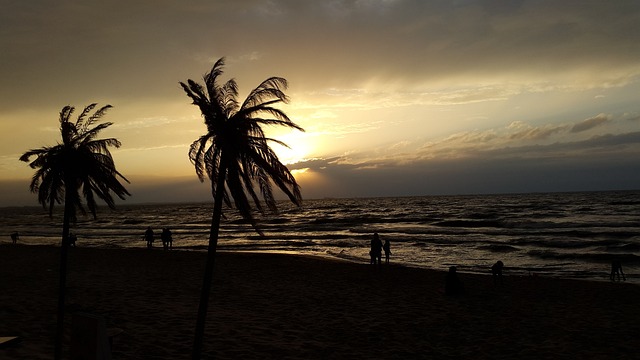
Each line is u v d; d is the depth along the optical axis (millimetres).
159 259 29250
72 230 75625
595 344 11898
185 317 13852
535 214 85812
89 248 36688
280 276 22969
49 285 18891
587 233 50031
